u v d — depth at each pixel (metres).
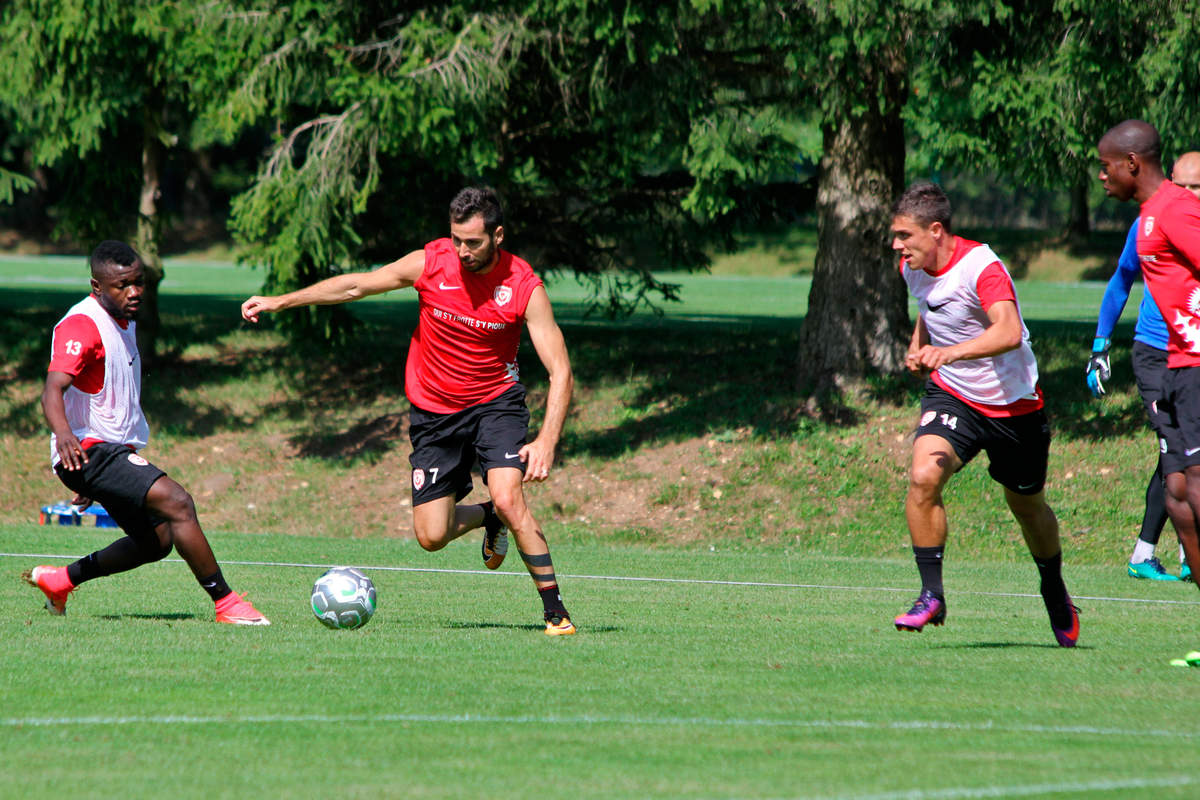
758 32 57.19
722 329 89.56
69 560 38.06
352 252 64.00
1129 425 59.91
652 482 62.00
